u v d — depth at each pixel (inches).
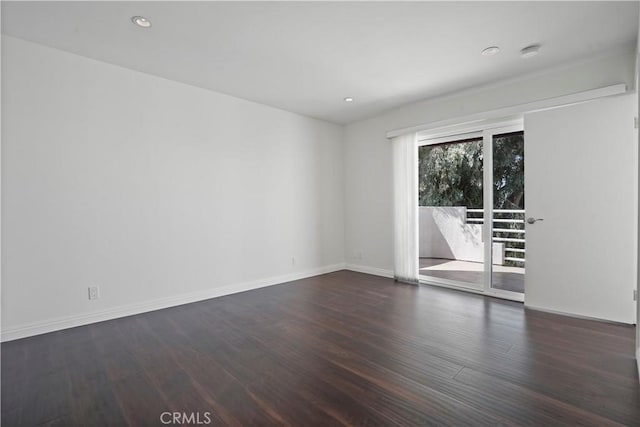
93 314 117.6
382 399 70.0
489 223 149.5
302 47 109.3
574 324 112.4
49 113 108.3
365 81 139.3
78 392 73.8
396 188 181.5
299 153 189.5
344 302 141.9
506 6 86.5
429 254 181.5
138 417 64.9
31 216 105.2
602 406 66.3
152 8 86.5
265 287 169.8
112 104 121.8
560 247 123.5
